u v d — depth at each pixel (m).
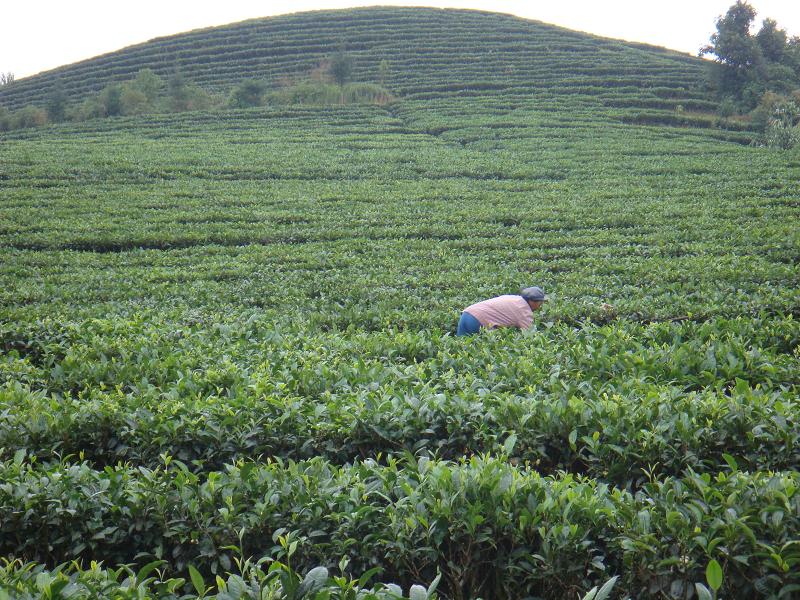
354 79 67.12
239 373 8.65
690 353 9.05
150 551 5.50
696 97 59.06
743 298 14.11
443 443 6.87
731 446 6.48
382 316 13.54
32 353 11.46
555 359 9.13
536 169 37.06
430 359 9.50
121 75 76.31
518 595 5.11
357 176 36.31
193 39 83.62
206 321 12.84
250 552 5.34
